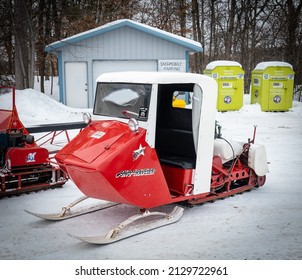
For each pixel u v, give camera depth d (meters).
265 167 6.97
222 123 15.01
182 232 5.13
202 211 5.89
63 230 5.26
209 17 31.45
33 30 19.31
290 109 18.91
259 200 6.37
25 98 16.27
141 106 5.14
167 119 6.26
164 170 5.80
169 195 5.36
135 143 4.88
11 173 6.50
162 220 5.40
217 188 6.33
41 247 4.74
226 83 18.16
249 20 31.28
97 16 24.89
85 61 19.16
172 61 19.12
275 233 5.05
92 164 4.66
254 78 19.27
